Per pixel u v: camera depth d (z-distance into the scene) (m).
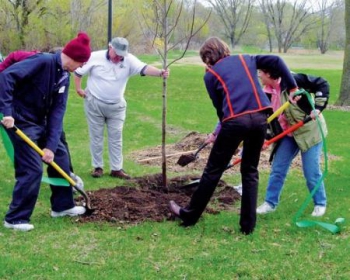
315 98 5.83
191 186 6.92
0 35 33.59
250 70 5.22
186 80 27.70
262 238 5.34
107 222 5.71
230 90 5.13
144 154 9.83
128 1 34.66
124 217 5.82
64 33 34.31
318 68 34.41
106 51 7.58
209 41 5.33
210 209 6.17
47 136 5.50
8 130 5.31
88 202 5.85
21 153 5.36
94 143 7.85
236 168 8.45
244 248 5.06
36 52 5.52
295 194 7.07
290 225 5.73
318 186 5.90
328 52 76.75
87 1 34.62
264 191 7.26
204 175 5.42
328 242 5.25
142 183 7.34
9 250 4.91
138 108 17.22
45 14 34.38
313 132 5.95
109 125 7.77
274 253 4.94
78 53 5.28
